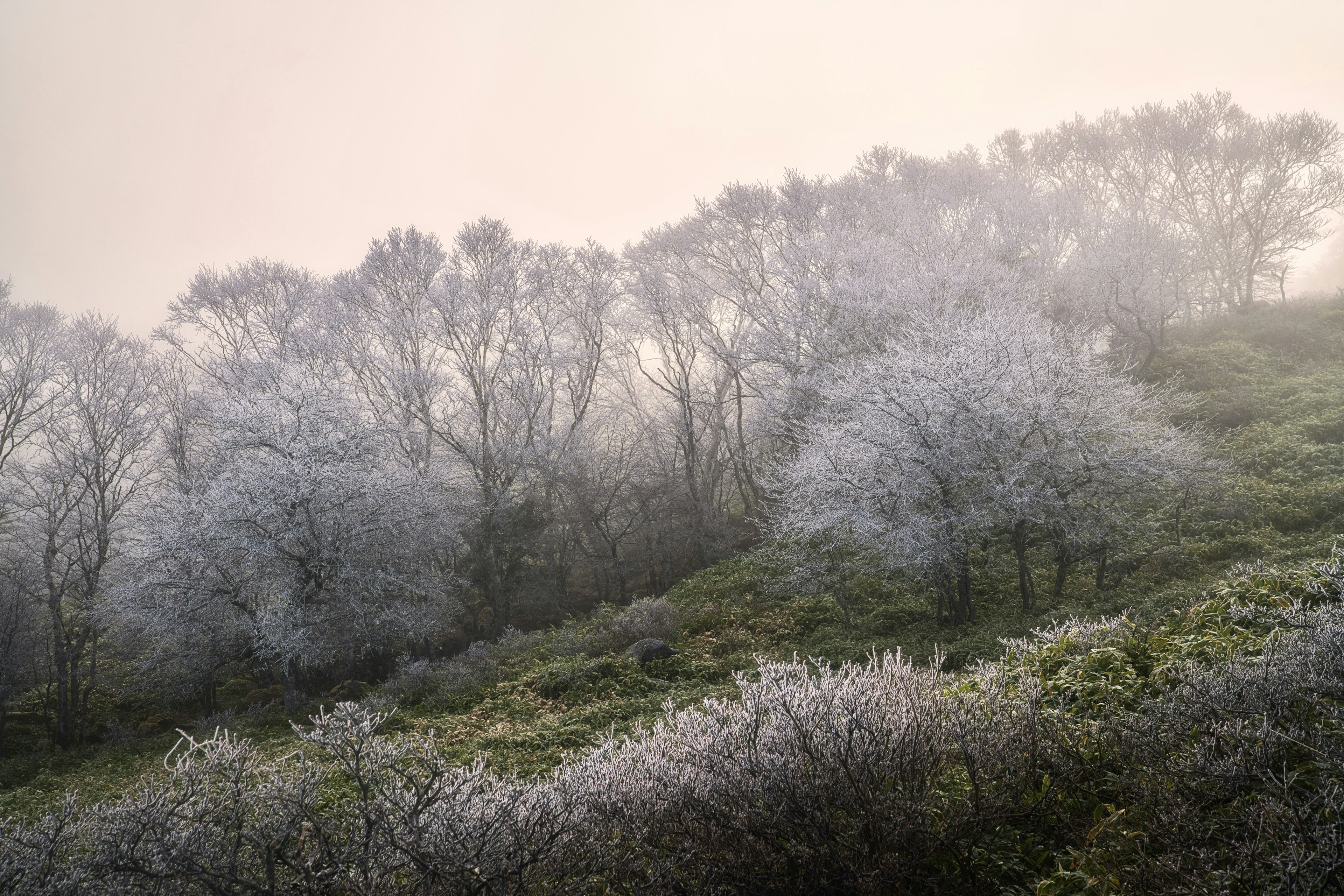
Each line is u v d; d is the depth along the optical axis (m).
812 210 26.84
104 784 13.27
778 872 3.93
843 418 16.33
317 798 4.19
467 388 27.97
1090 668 6.19
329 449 21.83
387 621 21.75
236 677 25.31
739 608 18.55
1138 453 13.54
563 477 27.05
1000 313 15.98
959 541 13.56
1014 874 3.96
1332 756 3.53
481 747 10.93
